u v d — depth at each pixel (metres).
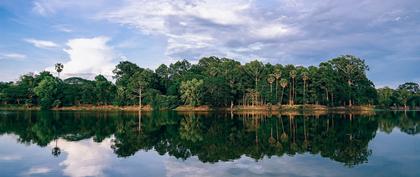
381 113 118.38
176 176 22.67
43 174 23.42
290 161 27.16
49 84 136.38
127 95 138.75
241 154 30.56
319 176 22.41
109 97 143.88
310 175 22.67
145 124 64.31
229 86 139.00
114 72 161.50
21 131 50.84
